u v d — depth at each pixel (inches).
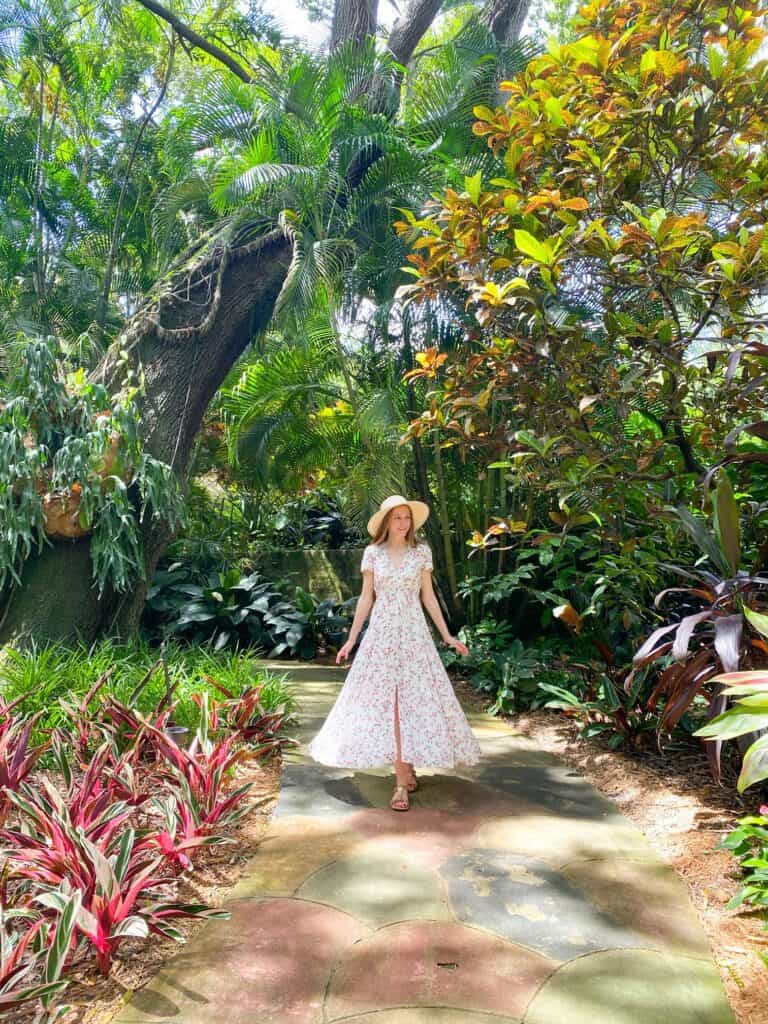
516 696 212.4
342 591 344.5
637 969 83.7
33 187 407.8
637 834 122.8
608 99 157.0
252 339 303.0
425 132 296.7
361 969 83.8
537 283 172.2
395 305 260.2
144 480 225.9
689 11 156.1
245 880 105.7
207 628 295.1
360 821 127.6
